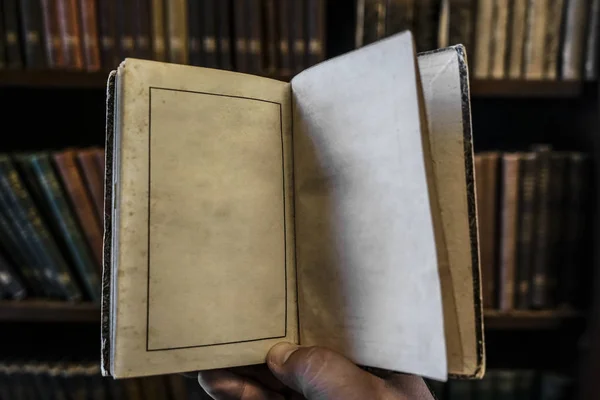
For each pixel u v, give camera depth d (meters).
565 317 0.83
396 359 0.39
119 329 0.41
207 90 0.45
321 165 0.46
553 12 0.80
